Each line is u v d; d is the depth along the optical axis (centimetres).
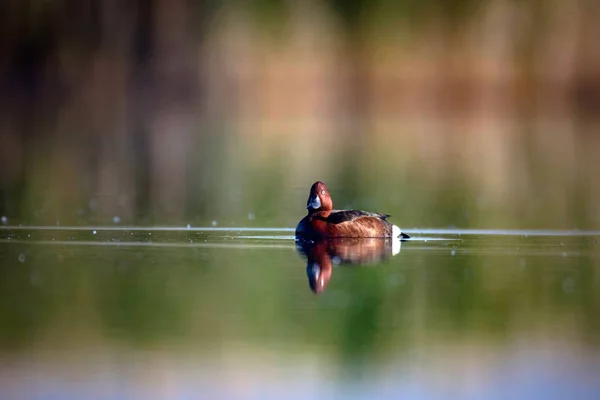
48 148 7738
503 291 2756
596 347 2261
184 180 6156
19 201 4962
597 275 2967
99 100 11388
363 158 7606
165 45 11625
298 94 11994
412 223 4288
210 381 2020
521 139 9181
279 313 2466
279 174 6525
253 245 3525
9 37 11094
